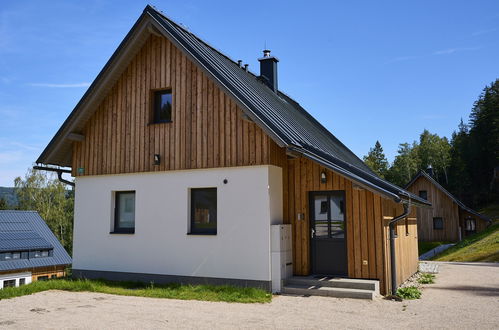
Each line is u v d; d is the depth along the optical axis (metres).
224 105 10.88
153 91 12.14
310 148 10.74
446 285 11.98
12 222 30.86
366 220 10.03
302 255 10.67
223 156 10.74
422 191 38.75
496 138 61.28
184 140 11.31
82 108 12.30
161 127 11.69
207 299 9.14
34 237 30.41
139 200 11.82
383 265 9.77
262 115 9.96
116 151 12.27
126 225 12.25
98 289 10.34
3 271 26.69
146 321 7.21
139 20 11.57
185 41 11.07
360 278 9.99
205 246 10.77
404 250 12.58
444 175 75.25
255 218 10.23
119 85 12.45
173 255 11.17
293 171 11.09
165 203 11.45
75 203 12.74
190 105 11.35
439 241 37.38
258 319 7.37
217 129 10.91
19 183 49.62
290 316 7.61
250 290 9.51
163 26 11.35
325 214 10.73
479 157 63.88
